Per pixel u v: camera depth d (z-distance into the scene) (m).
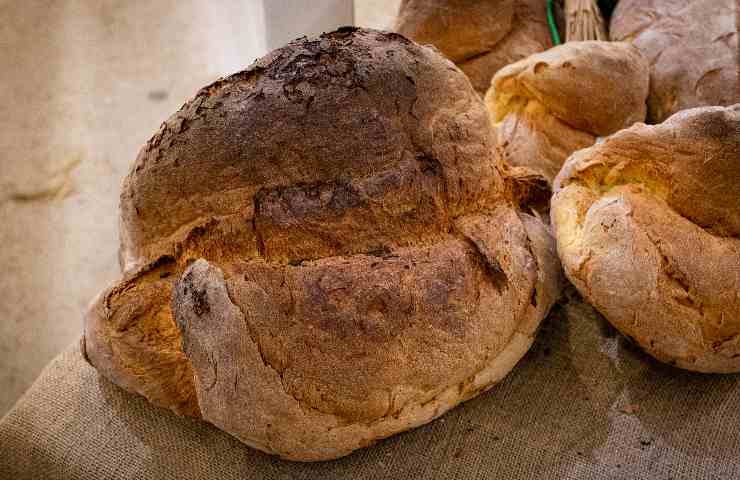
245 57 1.47
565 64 0.83
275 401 0.63
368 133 0.65
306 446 0.65
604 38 0.98
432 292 0.64
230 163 0.64
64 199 1.49
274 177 0.64
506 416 0.71
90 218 1.47
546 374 0.73
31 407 0.73
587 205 0.72
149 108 1.62
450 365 0.65
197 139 0.65
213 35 1.74
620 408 0.71
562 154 0.85
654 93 0.89
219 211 0.65
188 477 0.69
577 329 0.75
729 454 0.68
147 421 0.72
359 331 0.63
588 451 0.69
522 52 0.95
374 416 0.64
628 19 0.94
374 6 1.52
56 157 1.55
